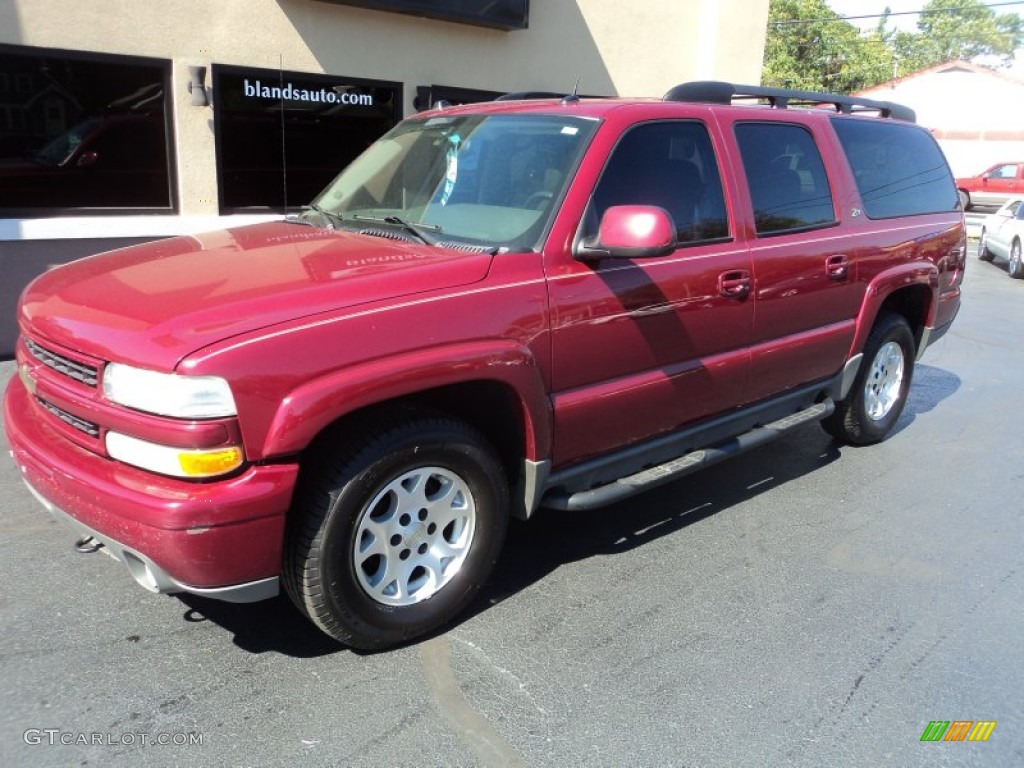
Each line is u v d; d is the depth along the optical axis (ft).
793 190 14.87
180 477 8.47
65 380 9.47
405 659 10.38
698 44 42.52
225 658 10.26
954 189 19.90
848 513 15.28
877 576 12.96
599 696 9.82
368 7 28.43
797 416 15.75
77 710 9.25
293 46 27.43
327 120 28.99
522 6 32.32
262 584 9.11
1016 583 12.88
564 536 13.93
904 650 11.02
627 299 11.66
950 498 16.11
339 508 9.29
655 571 12.84
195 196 26.23
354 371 9.03
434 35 31.09
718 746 9.09
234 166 27.07
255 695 9.61
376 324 9.28
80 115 23.86
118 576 12.04
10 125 22.79
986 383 24.97
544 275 10.84
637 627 11.28
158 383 8.34
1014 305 40.70
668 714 9.55
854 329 16.31
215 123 26.13
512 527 14.20
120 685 9.68
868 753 9.09
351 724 9.19
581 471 11.92
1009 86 126.62
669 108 12.96
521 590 12.14
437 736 9.06
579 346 11.23
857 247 15.98
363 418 9.64
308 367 8.75
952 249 19.12
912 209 18.15
